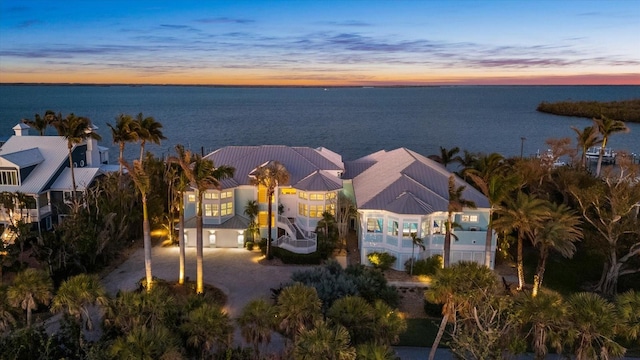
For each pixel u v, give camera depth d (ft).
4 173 181.57
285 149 193.98
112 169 220.64
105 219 154.30
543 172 209.46
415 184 160.97
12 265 139.23
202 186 127.03
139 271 152.05
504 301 88.07
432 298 89.97
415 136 560.61
